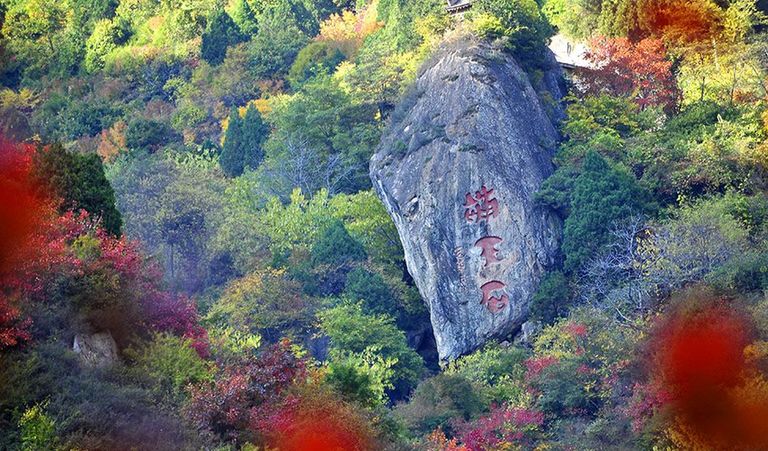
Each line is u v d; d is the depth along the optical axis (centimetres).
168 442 9519
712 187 18950
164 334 11044
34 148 12412
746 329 13538
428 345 19450
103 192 12194
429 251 18700
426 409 14750
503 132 19350
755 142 19450
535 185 19038
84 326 10319
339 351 16725
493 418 14612
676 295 14738
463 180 18900
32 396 9312
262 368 11025
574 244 18288
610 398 14450
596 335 15400
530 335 17800
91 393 9519
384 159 19712
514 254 18575
